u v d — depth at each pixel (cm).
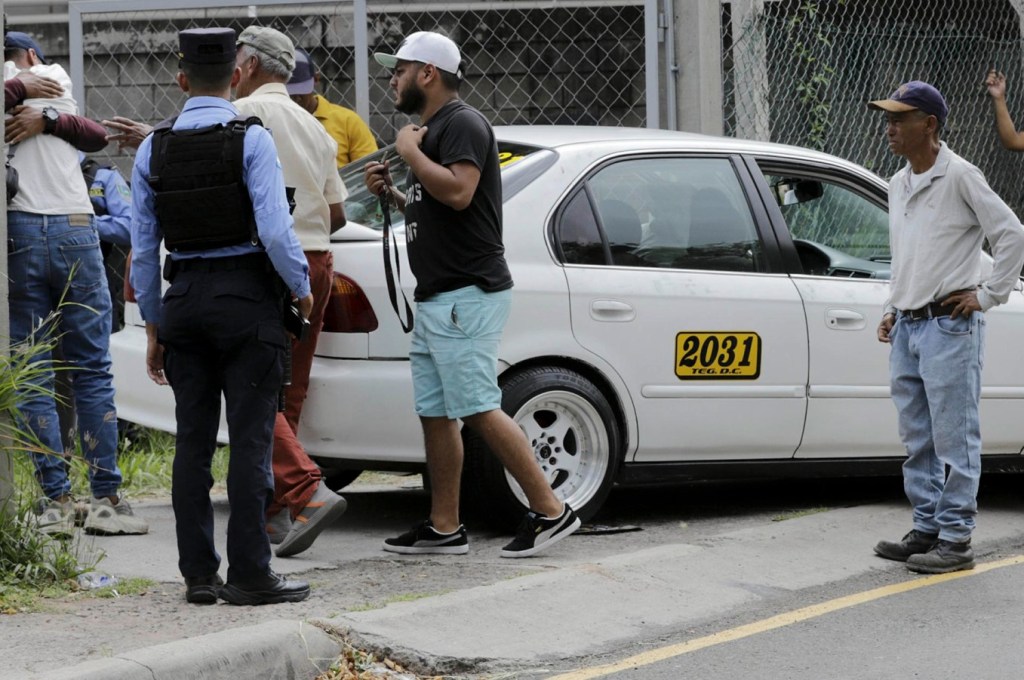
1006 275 1909
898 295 2019
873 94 3272
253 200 1623
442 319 1912
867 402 2328
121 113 3378
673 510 2414
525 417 2089
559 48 3412
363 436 2033
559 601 1750
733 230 2270
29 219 1991
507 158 2189
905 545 2052
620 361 2145
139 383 2270
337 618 1614
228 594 1691
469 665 1548
